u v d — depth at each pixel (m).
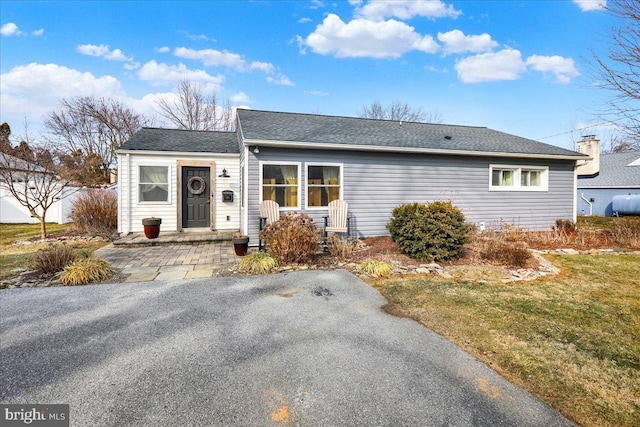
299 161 7.72
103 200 9.55
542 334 3.14
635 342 2.99
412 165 8.56
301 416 1.96
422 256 5.95
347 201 8.10
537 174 9.91
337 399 2.12
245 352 2.73
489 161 9.20
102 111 20.84
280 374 2.40
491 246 6.50
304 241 6.01
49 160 9.34
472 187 9.09
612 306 3.89
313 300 4.07
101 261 5.18
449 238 5.90
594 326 3.33
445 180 8.84
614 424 1.94
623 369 2.54
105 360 2.59
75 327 3.21
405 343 2.93
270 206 7.36
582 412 2.04
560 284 4.74
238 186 9.59
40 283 4.64
